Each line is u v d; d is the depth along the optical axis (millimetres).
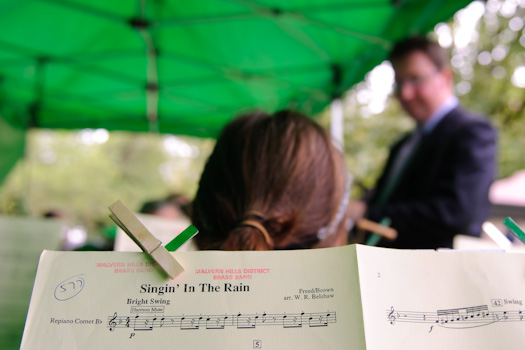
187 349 639
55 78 3453
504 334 662
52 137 16719
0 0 2506
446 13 2211
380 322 648
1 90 3670
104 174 16656
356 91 7785
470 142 1728
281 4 2434
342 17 2484
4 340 1540
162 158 17422
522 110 6891
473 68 7152
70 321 648
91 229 15867
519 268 708
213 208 948
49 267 681
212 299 667
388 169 2031
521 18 6652
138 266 687
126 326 649
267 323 653
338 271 677
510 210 7059
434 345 646
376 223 1664
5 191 4715
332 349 630
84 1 2512
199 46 2957
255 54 3016
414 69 1905
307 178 932
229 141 1006
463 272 698
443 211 1646
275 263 690
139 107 3941
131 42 2938
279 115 1039
